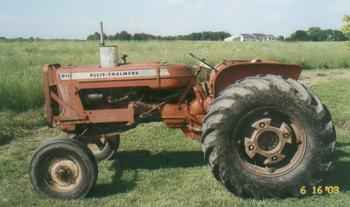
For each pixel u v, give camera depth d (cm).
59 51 2547
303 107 439
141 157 618
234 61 526
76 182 462
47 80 516
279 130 446
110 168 571
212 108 449
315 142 441
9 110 905
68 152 455
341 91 1173
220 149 441
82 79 506
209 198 453
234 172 444
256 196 447
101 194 478
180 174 538
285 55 2094
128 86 503
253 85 444
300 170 443
